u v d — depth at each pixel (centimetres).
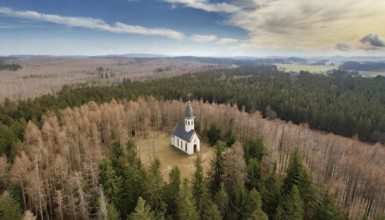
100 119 7081
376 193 4962
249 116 9044
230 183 4531
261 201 3759
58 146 5500
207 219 3556
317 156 6494
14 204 3622
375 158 6894
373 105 10894
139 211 3070
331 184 4928
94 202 3897
